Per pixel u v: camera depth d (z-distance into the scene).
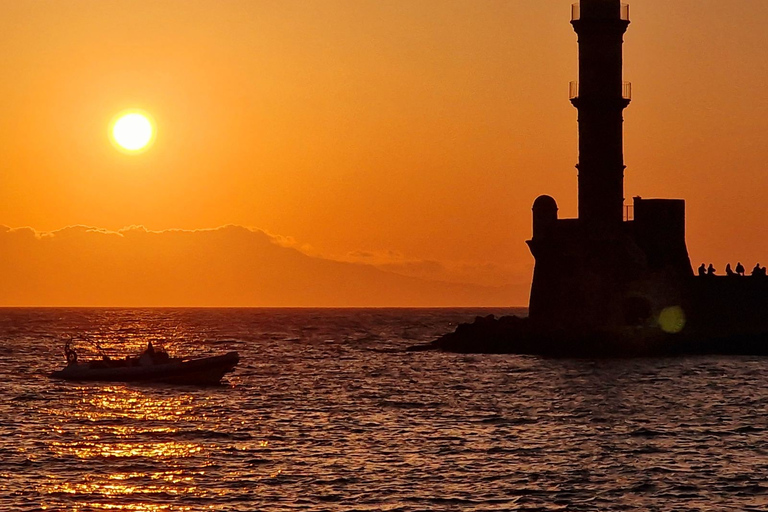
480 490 143.50
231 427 194.12
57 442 176.88
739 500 139.00
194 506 134.38
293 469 155.12
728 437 182.88
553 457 164.62
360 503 136.38
